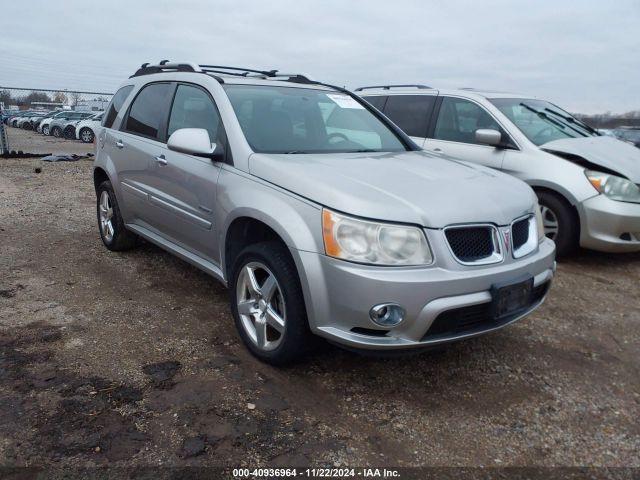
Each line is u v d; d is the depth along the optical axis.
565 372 3.37
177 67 4.66
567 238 5.45
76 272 4.76
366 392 3.03
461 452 2.57
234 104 3.74
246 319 3.36
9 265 4.88
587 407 2.99
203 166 3.69
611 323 4.14
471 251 2.88
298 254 2.83
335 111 4.26
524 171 5.60
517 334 3.88
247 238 3.49
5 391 2.84
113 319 3.80
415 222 2.73
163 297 4.25
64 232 6.16
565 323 4.11
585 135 6.23
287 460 2.44
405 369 3.29
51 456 2.38
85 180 10.49
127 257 5.23
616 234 5.21
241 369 3.19
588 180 5.27
